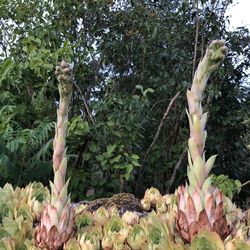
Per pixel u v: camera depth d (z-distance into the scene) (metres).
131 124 4.29
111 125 4.23
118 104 4.37
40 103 4.34
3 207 1.94
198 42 5.08
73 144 4.14
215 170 5.65
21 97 4.32
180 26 5.07
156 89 5.08
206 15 4.99
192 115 1.22
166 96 5.12
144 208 2.46
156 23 5.01
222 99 5.55
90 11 5.03
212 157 1.23
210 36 5.03
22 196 2.12
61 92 1.42
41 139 3.64
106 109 4.44
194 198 1.21
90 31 5.10
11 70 4.18
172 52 4.96
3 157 3.31
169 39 5.05
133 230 1.59
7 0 5.88
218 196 1.23
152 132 5.02
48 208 1.46
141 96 4.91
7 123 3.82
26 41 4.70
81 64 4.89
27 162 3.55
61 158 1.46
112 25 5.12
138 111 4.36
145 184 4.83
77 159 4.20
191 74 4.97
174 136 5.08
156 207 2.33
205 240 1.16
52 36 4.80
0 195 2.14
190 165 1.23
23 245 1.53
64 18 4.98
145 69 5.16
